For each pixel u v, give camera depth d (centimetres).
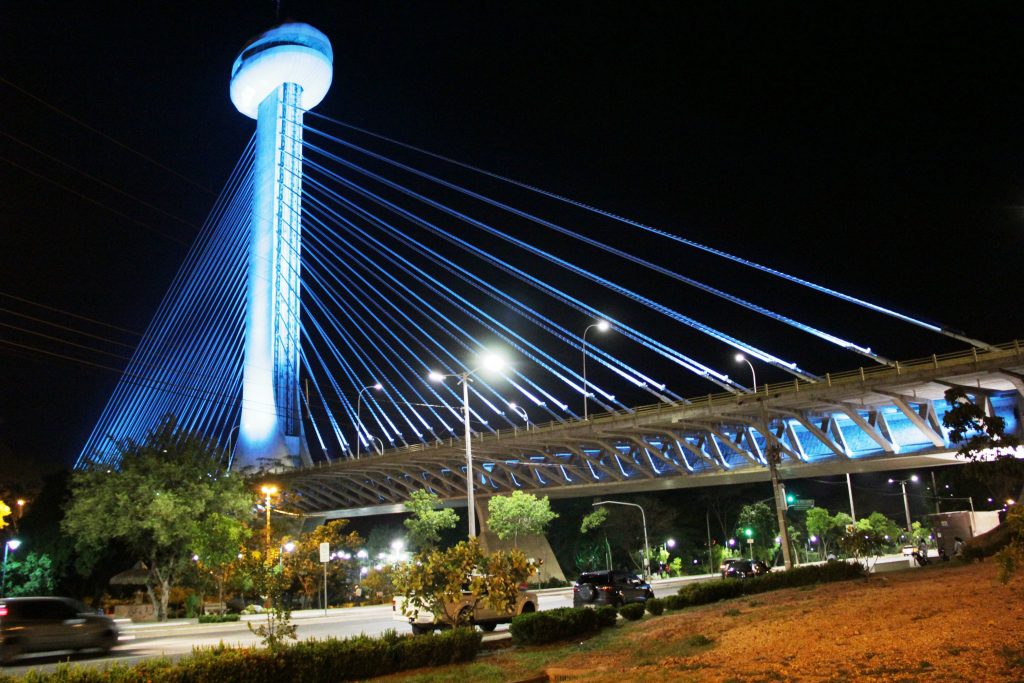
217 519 4319
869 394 4769
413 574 2005
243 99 9912
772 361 5303
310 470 8094
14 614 2086
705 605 2442
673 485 6712
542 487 7150
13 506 6412
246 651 1410
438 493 8069
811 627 1503
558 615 2003
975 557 2802
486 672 1506
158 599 4881
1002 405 4522
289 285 8631
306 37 10000
